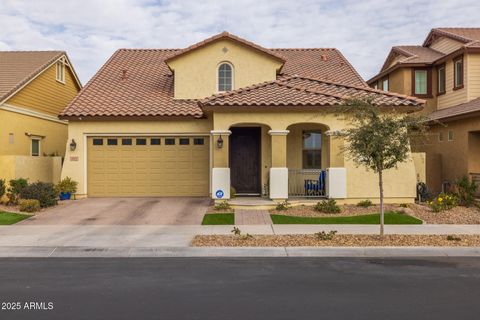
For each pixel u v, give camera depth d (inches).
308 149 753.6
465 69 860.0
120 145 778.2
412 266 372.2
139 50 1018.7
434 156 875.4
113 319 247.8
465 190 673.6
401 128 450.6
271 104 649.6
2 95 770.2
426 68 983.6
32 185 678.5
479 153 778.2
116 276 340.8
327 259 398.6
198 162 780.6
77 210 645.9
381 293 295.9
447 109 890.7
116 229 522.0
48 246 440.1
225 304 273.0
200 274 346.3
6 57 959.0
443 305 271.0
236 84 821.2
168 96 831.1
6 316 252.7
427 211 618.8
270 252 420.5
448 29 1007.0
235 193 720.3
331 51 1016.9
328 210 612.1
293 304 272.8
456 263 383.2
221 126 666.2
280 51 1013.2
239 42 817.5
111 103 796.0
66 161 765.3
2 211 632.4
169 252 422.6
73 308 266.2
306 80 753.0
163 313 257.0
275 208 641.6
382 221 465.7
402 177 673.0
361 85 836.0
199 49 822.5
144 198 762.8
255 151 756.0
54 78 984.9
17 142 829.2
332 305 270.8
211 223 553.9
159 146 780.6
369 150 444.5
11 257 408.2
